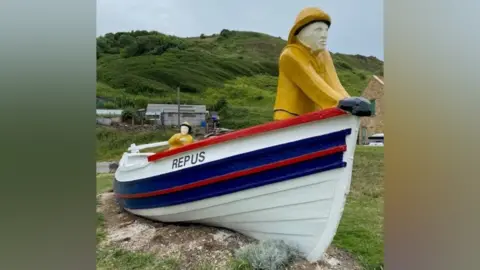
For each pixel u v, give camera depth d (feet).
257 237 11.30
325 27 10.75
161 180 12.02
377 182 18.29
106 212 15.33
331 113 9.36
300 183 9.96
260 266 10.09
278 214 10.45
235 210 10.91
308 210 10.12
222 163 10.60
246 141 10.34
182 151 11.51
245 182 10.41
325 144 9.57
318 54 11.03
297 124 9.68
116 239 12.59
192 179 11.19
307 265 10.43
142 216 13.88
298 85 10.63
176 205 11.85
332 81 11.23
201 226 12.40
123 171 14.37
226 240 11.49
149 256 11.41
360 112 9.05
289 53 10.69
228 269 10.27
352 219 14.83
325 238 10.16
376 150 22.00
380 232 13.52
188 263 10.84
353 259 11.68
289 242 10.66
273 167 10.03
